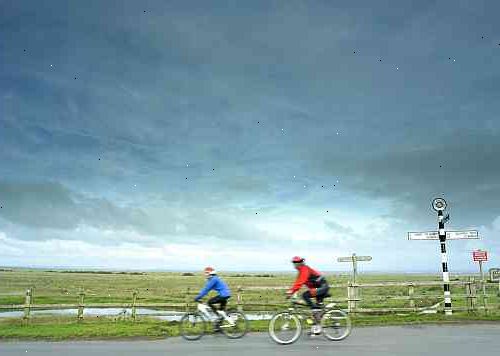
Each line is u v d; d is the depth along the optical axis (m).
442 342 10.33
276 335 10.54
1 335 11.73
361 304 23.30
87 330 12.53
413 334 11.66
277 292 45.88
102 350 9.55
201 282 76.56
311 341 10.66
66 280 78.38
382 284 16.36
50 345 10.34
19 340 11.16
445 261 16.55
